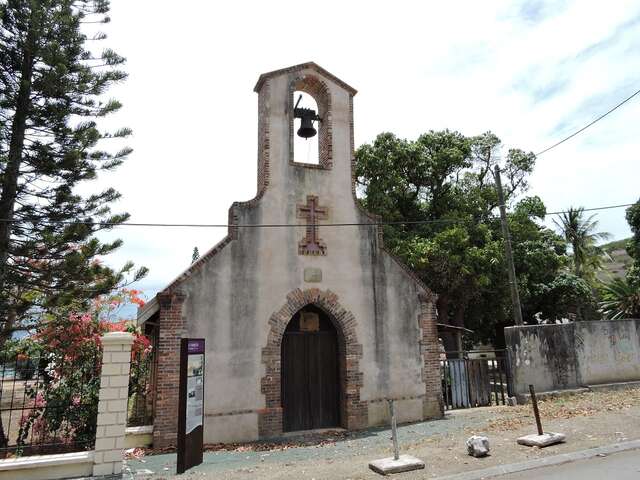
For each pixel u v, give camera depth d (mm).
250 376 11914
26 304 12648
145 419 11883
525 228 24469
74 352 11352
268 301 12484
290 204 13312
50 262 13289
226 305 11977
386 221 22938
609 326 17188
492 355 20391
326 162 14148
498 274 22297
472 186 24906
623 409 12398
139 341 12039
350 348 13195
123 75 14414
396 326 13945
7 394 14586
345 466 8484
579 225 36250
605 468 7625
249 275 12391
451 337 22859
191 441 8875
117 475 8445
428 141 24719
